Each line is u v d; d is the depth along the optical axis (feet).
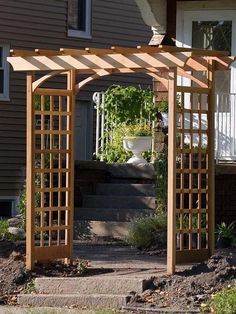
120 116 60.23
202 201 49.88
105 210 54.95
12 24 73.05
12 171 73.00
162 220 49.85
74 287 38.32
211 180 41.34
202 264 39.09
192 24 58.23
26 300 37.91
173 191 38.86
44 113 41.83
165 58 37.96
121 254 46.78
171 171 38.88
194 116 56.75
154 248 48.52
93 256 45.78
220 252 46.03
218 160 55.72
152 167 56.85
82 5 79.00
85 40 78.69
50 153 41.98
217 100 56.49
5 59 72.84
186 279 37.52
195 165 48.29
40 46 75.05
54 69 40.55
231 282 36.94
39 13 75.00
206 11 57.93
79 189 57.00
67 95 42.39
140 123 59.77
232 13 57.62
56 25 76.23
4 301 38.24
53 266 41.70
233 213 53.78
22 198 56.29
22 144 73.87
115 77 80.48
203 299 35.78
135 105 59.93
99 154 61.52
